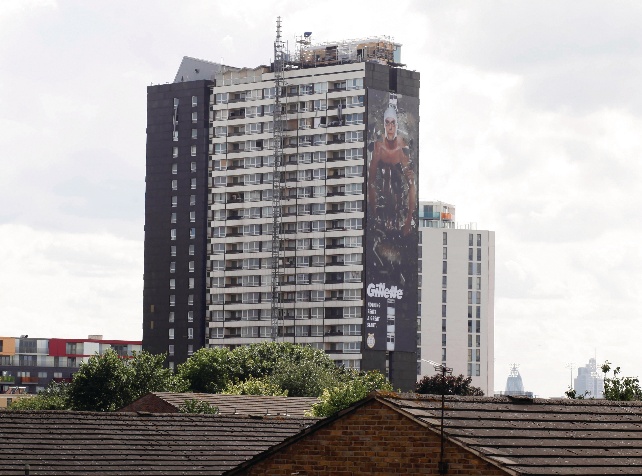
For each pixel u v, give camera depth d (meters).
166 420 85.25
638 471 51.72
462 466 51.06
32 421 78.12
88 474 70.75
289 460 54.84
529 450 52.00
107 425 80.75
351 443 53.66
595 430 57.09
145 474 72.69
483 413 56.00
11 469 69.06
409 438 52.44
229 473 55.75
